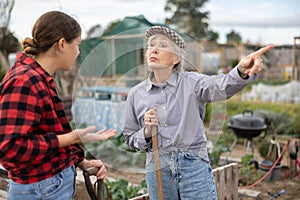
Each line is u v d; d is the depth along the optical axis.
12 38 9.25
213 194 2.04
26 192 1.54
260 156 6.19
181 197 2.02
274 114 7.76
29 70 1.48
